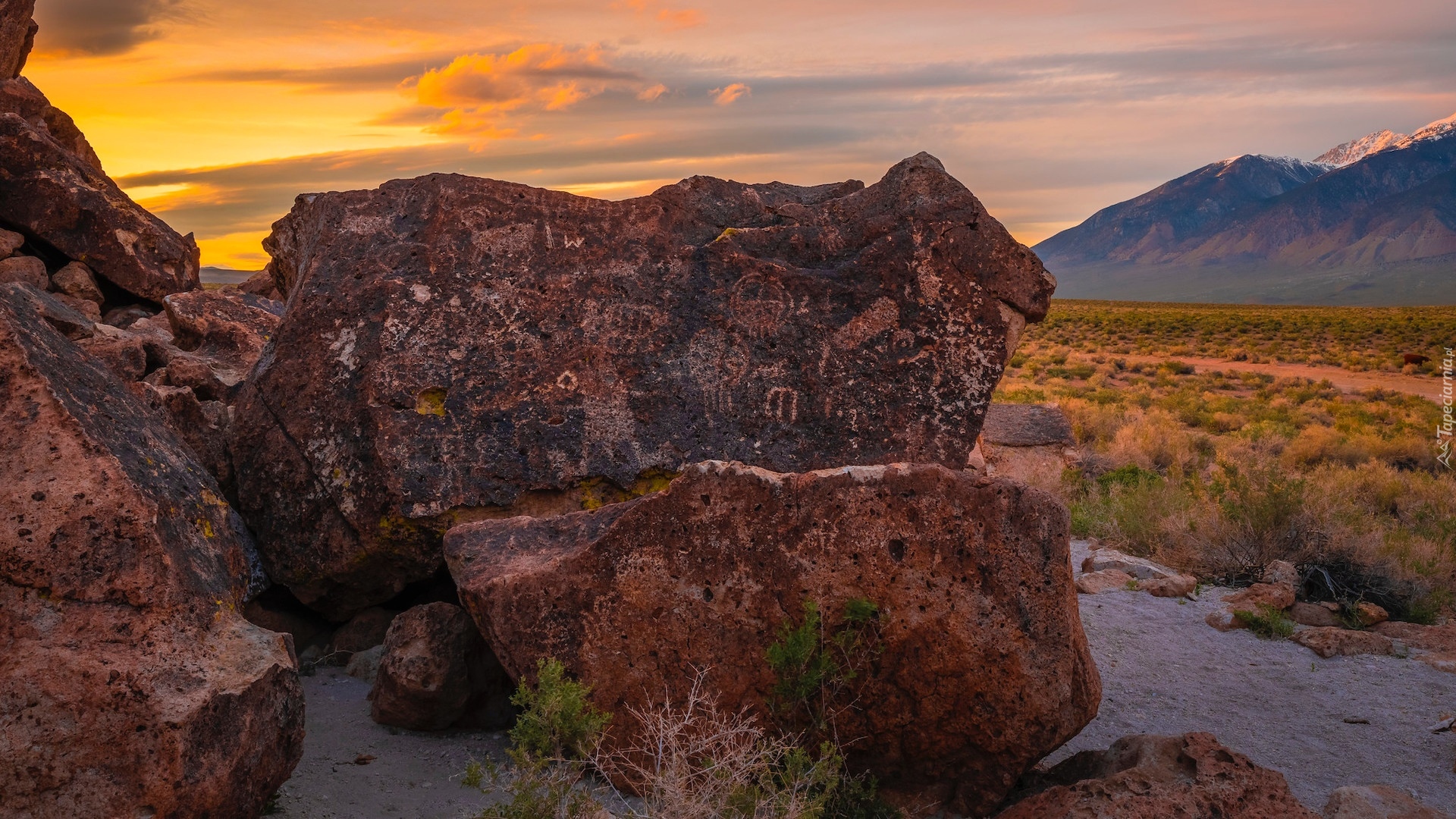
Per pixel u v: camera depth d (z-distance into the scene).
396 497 5.77
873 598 4.43
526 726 3.88
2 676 3.30
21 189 11.91
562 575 4.57
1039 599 4.38
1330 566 8.62
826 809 4.19
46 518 3.53
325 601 6.22
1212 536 9.32
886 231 6.71
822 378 6.39
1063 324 61.22
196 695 3.41
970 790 4.55
